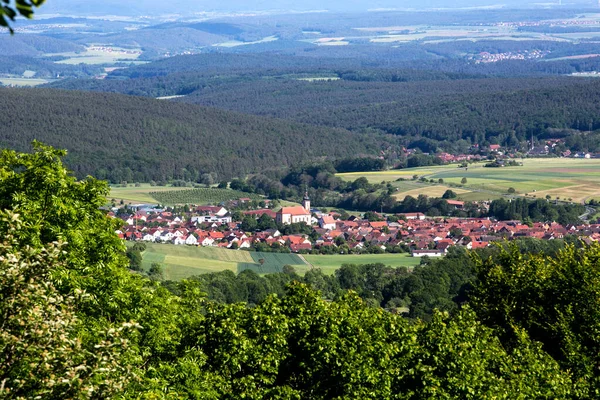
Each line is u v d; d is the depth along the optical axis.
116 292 43.47
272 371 45.41
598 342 52.59
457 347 45.62
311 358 46.06
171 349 45.69
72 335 33.84
